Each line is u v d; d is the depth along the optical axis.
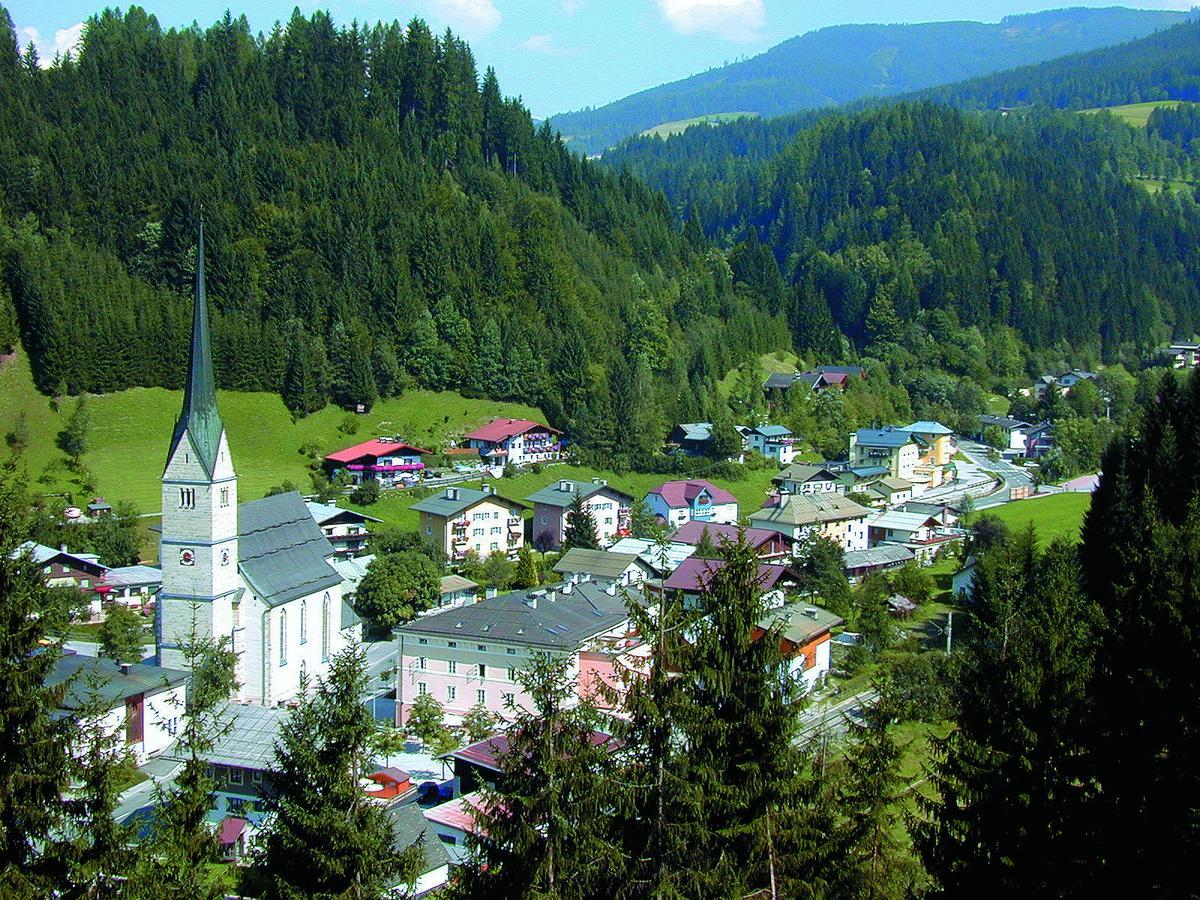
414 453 174.50
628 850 37.62
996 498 196.25
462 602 124.25
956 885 38.62
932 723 79.75
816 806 39.31
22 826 35.50
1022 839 37.81
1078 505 173.12
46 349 173.75
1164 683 36.69
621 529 162.25
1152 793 35.69
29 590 38.34
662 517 168.75
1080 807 37.44
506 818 37.16
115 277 196.75
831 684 94.25
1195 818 33.66
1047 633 42.97
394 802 66.44
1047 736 39.62
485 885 37.66
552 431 195.12
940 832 40.69
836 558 122.69
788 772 37.91
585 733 37.81
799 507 156.12
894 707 44.03
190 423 91.12
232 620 94.44
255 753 69.62
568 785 36.62
